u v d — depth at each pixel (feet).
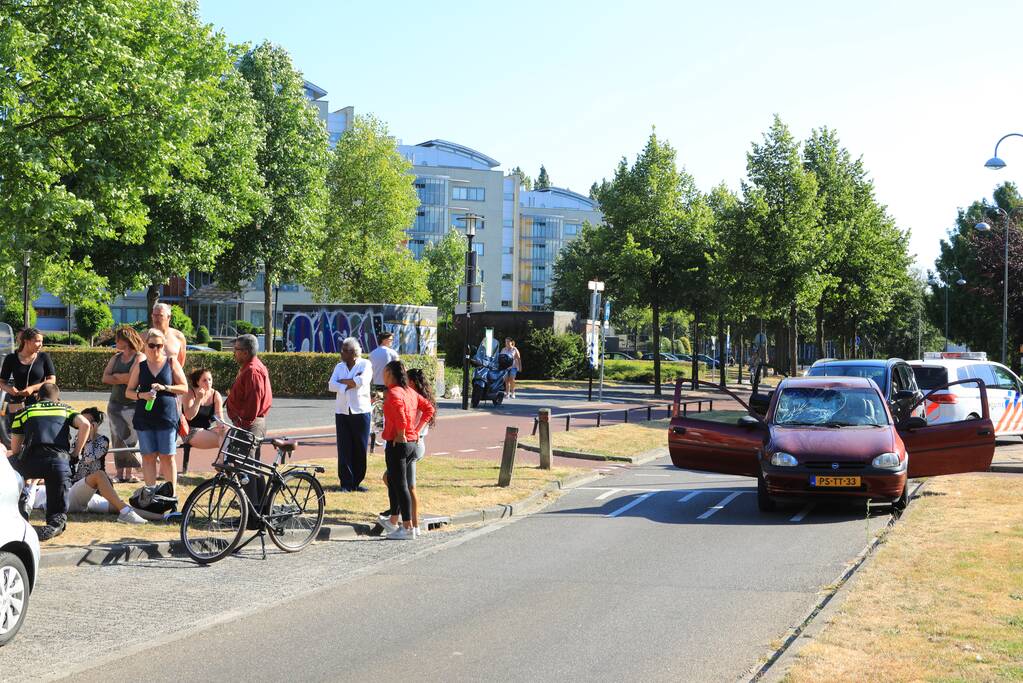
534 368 165.17
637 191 148.66
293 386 106.01
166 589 27.78
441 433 76.18
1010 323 191.11
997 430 69.92
